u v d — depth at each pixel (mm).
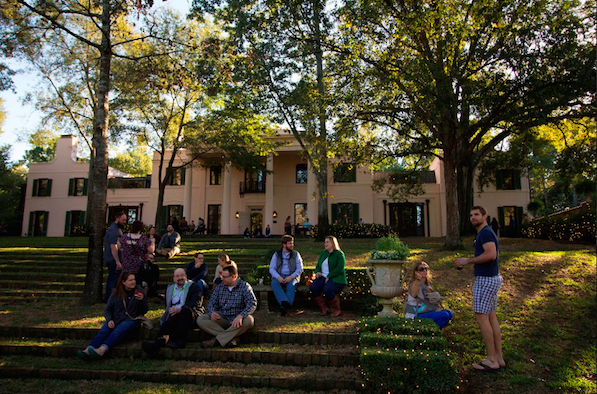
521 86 10516
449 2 10930
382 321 5301
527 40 10344
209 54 9805
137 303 5719
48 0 9211
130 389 4504
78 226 26672
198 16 13008
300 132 16047
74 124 22359
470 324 6141
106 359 5254
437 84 10500
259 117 17859
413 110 12188
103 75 8602
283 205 27984
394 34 11422
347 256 11758
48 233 31062
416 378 4434
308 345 5535
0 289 9242
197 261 7758
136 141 20859
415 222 26234
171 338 5598
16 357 5289
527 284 7762
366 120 13477
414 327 5051
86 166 31625
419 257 11242
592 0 10641
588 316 6203
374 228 23125
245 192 28547
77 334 5863
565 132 17109
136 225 7301
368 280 7664
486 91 10625
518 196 25562
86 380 4746
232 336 5496
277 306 7859
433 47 12539
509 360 5172
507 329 5980
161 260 11273
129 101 18422
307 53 13094
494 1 10680
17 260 12156
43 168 32188
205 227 28250
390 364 4480
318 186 17422
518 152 18234
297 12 12992
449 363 4449
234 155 21688
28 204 31750
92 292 7750
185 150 28547
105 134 8422
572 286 7352
